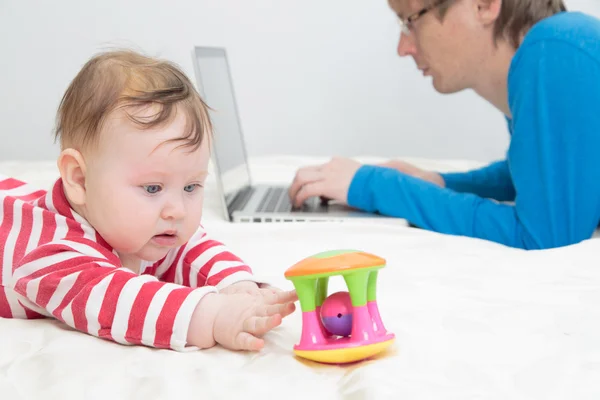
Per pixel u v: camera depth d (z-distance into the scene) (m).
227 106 1.77
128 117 0.85
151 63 0.93
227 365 0.77
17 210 0.91
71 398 0.68
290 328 0.88
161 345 0.81
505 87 1.56
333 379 0.73
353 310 0.77
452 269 1.11
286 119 2.94
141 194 0.86
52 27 2.80
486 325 0.86
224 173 1.58
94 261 0.86
